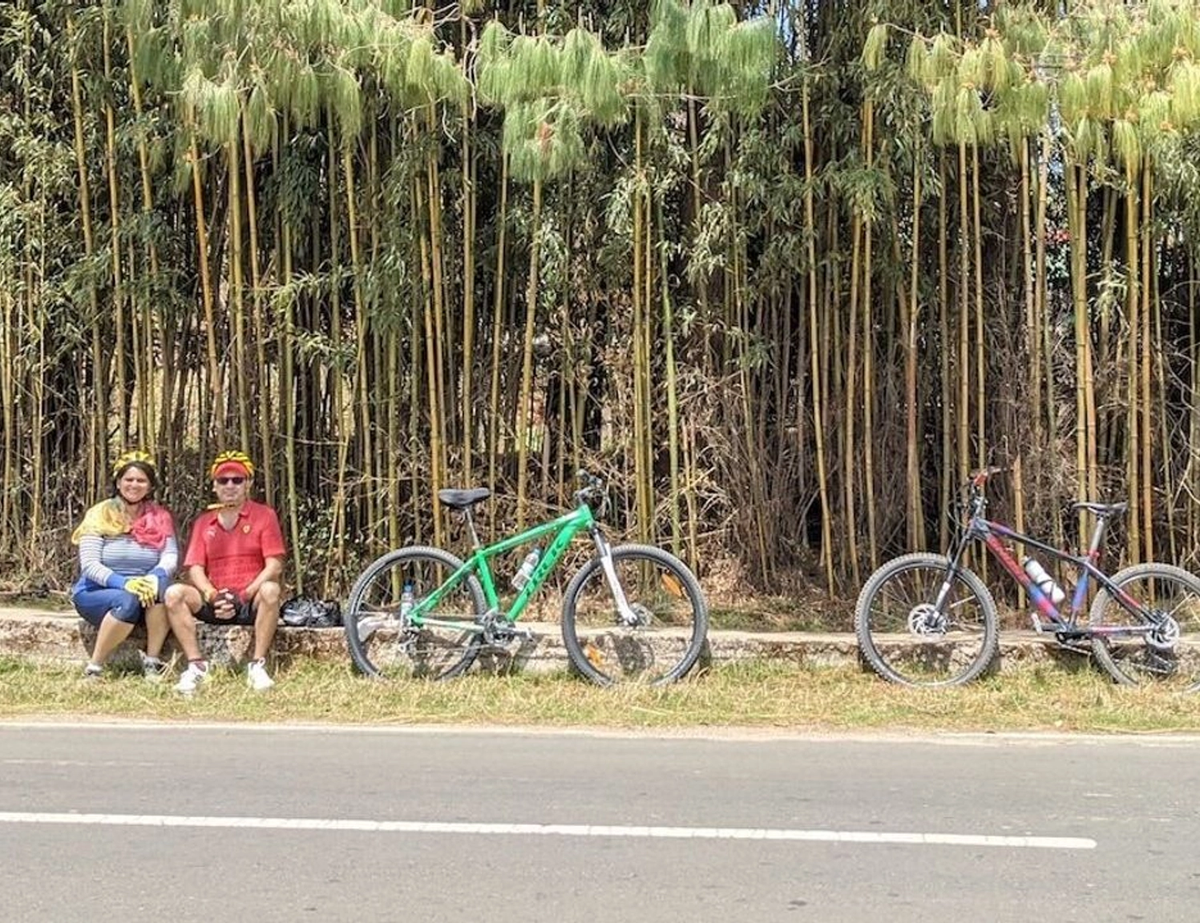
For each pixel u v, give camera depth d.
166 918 3.26
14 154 7.85
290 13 5.56
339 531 7.58
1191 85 5.53
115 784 4.57
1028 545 6.70
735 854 3.79
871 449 7.61
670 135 7.10
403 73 5.89
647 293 7.27
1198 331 7.77
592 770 4.82
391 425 7.44
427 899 3.41
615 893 3.46
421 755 5.06
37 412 8.02
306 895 3.43
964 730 5.58
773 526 7.84
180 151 7.05
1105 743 5.35
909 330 7.40
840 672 6.61
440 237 7.31
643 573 7.40
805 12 7.34
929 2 6.95
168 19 6.09
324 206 7.56
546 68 5.70
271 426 7.66
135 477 6.42
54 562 8.13
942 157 7.16
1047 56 5.89
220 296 7.80
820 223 7.43
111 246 7.63
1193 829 4.08
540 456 7.74
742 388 7.64
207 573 6.55
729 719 5.75
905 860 3.75
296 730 5.54
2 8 7.69
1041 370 7.51
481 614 6.45
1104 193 7.36
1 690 6.18
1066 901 3.41
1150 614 6.29
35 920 3.24
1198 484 7.68
